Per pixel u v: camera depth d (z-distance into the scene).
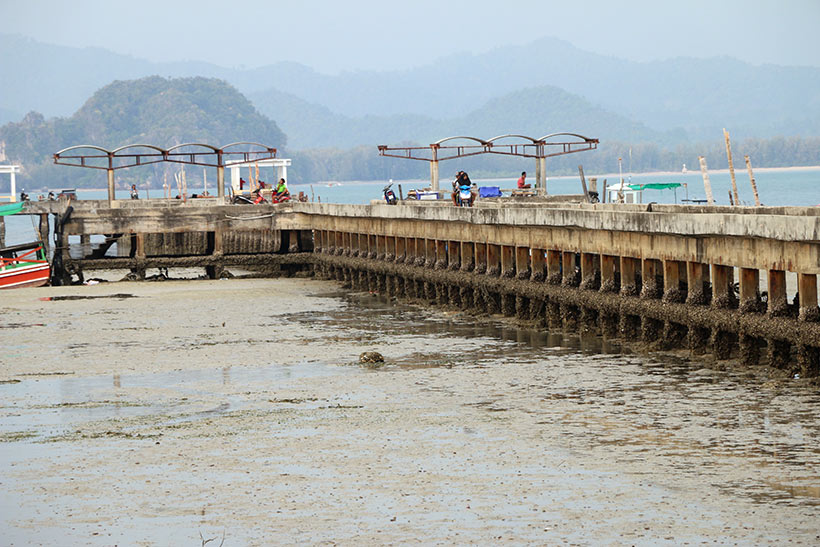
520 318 49.62
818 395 31.59
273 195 83.38
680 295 39.56
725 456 26.34
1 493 25.28
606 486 24.44
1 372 41.09
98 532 22.56
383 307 58.66
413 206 59.81
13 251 72.38
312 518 23.00
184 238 101.88
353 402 34.16
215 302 61.97
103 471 26.83
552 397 33.75
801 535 21.08
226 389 36.91
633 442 27.97
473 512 23.03
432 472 25.97
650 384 34.78
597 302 43.53
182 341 47.84
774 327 33.78
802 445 26.94
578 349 41.94
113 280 77.38
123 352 45.12
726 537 21.16
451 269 57.06
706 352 38.12
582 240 44.88
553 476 25.33
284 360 42.41
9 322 55.12
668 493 23.80
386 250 65.12
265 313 57.00
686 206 48.34
